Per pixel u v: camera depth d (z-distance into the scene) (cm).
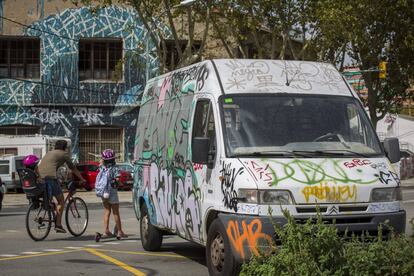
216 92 861
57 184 1345
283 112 846
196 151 812
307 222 633
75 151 4028
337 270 576
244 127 827
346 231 667
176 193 960
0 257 1098
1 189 2095
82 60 4091
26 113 3991
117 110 4094
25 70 4022
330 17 2988
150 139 1118
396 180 794
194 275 923
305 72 909
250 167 771
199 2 2989
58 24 4034
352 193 759
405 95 4097
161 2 2956
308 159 795
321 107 861
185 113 945
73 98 4041
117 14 4078
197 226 873
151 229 1129
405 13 3638
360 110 876
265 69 900
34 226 1319
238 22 3061
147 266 1000
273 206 740
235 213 762
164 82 1091
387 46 3894
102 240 1338
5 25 3972
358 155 820
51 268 985
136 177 1198
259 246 729
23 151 3659
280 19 3092
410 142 6125
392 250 587
